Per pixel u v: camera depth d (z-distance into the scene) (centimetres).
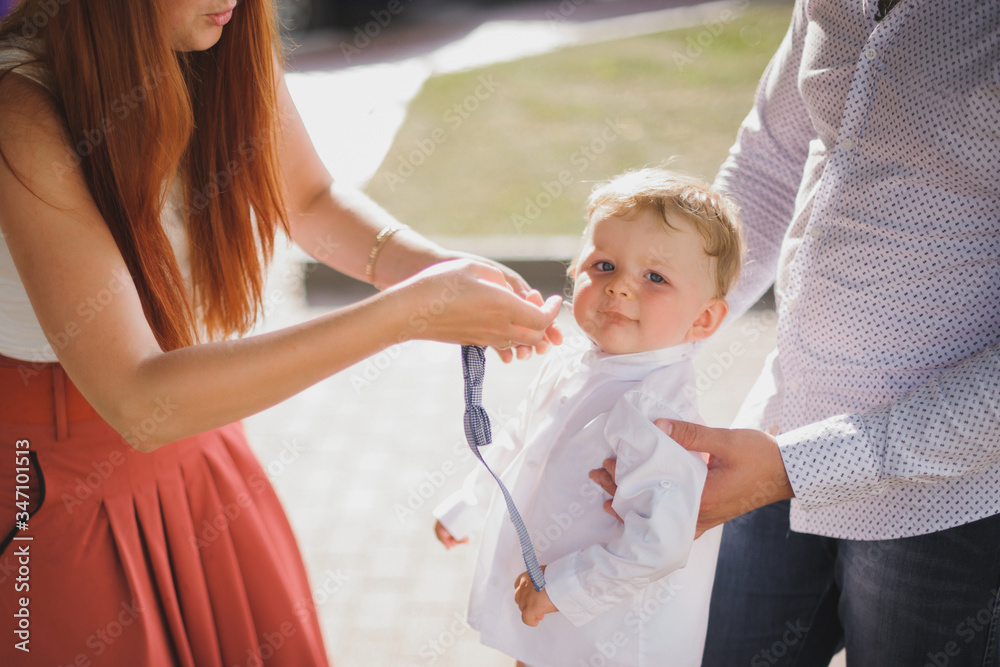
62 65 129
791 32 177
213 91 156
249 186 162
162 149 136
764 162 188
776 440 146
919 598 152
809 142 179
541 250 565
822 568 178
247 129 159
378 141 820
